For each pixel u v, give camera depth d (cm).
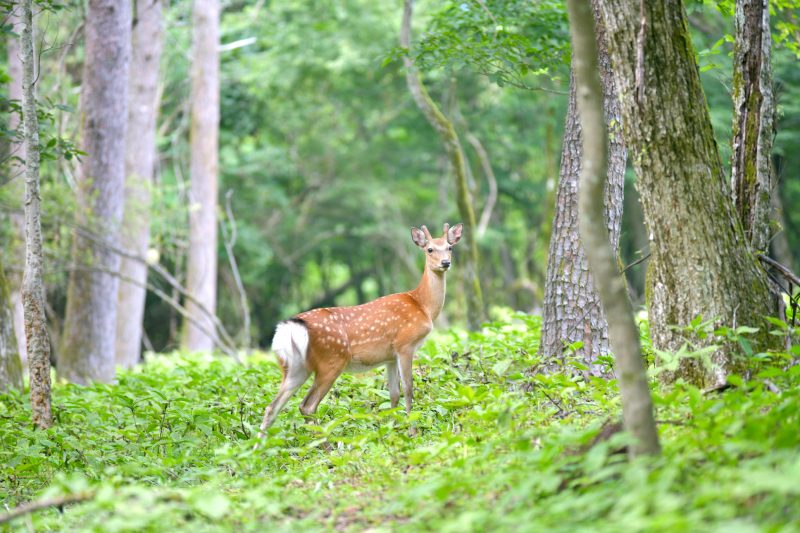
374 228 4256
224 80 3825
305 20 3588
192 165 2889
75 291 2127
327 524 655
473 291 1912
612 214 1057
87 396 1275
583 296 1052
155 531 641
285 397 1013
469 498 647
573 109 1072
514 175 4359
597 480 598
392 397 1095
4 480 929
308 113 4044
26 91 1066
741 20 923
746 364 800
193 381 1286
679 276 816
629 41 779
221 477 808
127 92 2116
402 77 3847
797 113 2809
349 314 1066
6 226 2353
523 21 1480
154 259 2670
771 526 458
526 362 973
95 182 2072
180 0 3406
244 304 2380
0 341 1393
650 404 577
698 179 799
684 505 525
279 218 4244
